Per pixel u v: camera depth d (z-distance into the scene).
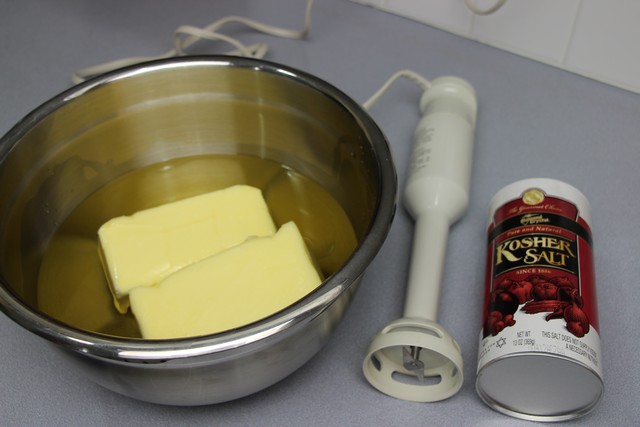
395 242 0.59
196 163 0.65
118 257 0.53
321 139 0.59
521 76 0.76
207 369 0.39
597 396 0.45
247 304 0.47
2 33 0.82
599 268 0.57
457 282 0.57
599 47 0.72
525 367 0.45
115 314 0.53
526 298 0.47
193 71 0.59
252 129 0.63
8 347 0.52
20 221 0.53
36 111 0.54
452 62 0.77
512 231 0.53
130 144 0.62
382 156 0.48
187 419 0.48
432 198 0.58
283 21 0.84
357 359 0.51
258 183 0.63
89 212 0.60
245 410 0.48
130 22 0.84
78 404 0.49
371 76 0.76
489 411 0.48
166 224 0.55
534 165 0.66
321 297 0.39
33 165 0.54
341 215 0.59
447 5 0.79
